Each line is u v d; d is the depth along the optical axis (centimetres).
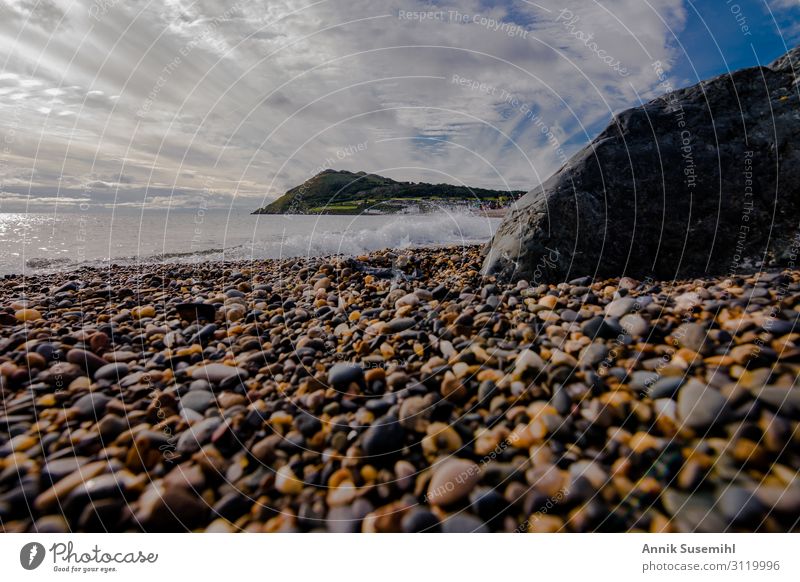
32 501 181
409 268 598
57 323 372
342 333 352
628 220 441
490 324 333
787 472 170
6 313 379
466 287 445
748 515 162
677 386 218
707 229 427
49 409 237
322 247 936
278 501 184
